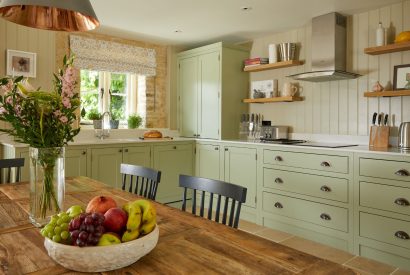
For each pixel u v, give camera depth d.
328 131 3.81
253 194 3.76
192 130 4.78
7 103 1.24
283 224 3.47
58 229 0.96
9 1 1.27
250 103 4.65
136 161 4.03
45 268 0.96
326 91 3.83
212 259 1.03
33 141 1.31
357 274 0.94
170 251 1.09
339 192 2.98
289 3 3.26
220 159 4.19
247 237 1.23
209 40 4.71
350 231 2.92
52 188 1.33
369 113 3.47
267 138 4.08
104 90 4.62
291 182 3.37
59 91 1.34
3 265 0.98
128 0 3.20
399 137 3.10
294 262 1.01
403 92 3.03
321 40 3.58
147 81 4.85
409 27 3.19
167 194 4.30
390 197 2.66
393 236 2.65
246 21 3.82
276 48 4.15
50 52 3.91
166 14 3.59
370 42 3.46
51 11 1.69
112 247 0.92
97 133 4.29
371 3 3.25
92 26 1.62
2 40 3.60
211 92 4.47
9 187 2.05
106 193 1.92
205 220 1.43
